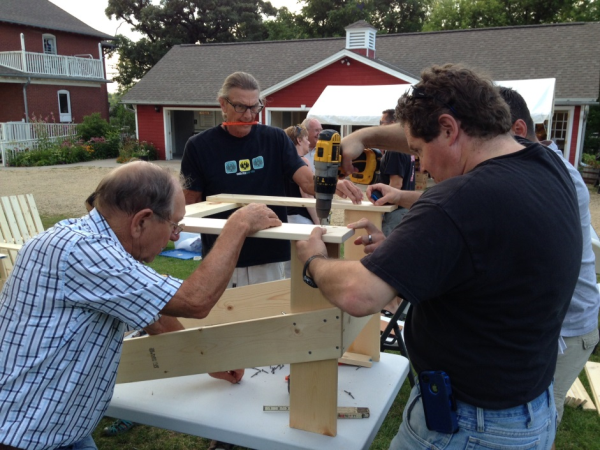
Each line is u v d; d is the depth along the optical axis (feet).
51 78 64.49
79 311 4.12
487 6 83.66
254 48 65.72
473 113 3.67
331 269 3.78
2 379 4.09
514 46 51.90
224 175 8.19
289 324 4.64
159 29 99.55
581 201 6.15
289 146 8.54
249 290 6.59
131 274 4.06
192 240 20.30
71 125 64.44
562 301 3.72
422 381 3.89
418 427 4.12
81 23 75.61
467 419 3.79
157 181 4.26
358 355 6.55
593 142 56.75
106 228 4.28
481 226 3.38
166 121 60.34
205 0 98.63
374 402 5.51
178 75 63.10
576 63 46.98
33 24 65.98
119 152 60.90
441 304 3.80
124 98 60.18
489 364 3.66
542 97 33.32
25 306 4.07
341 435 4.81
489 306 3.55
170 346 5.11
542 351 3.78
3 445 4.03
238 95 7.84
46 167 52.80
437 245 3.38
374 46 49.73
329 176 5.38
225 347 4.92
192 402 5.47
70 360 4.13
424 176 32.17
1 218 15.35
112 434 8.93
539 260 3.45
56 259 4.00
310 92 50.08
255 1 108.17
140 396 5.58
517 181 3.53
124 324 4.61
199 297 4.24
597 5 79.20
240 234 4.52
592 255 6.40
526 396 3.72
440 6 90.68
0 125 55.16
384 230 14.20
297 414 4.91
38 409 4.08
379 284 3.43
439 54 53.88
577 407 10.10
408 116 3.94
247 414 5.21
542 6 81.51
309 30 110.52
